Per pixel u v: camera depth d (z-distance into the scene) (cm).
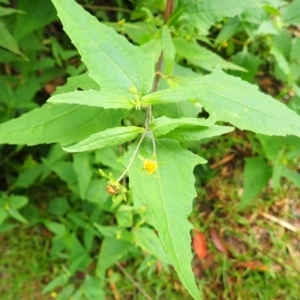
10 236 48
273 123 22
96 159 36
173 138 18
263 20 37
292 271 50
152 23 30
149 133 19
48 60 41
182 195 17
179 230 17
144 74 20
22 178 44
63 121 23
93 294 44
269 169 43
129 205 39
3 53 38
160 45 27
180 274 16
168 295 48
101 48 20
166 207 17
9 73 46
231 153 52
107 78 20
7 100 41
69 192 49
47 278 48
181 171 18
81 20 20
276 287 49
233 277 49
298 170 50
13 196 42
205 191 52
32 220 47
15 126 22
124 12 40
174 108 26
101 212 46
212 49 43
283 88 50
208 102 22
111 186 17
